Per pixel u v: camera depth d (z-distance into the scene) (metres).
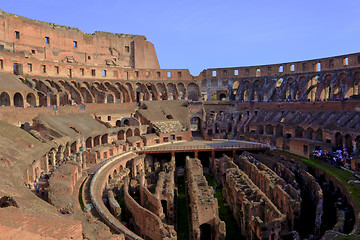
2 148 32.09
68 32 88.06
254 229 28.48
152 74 99.94
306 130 64.38
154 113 83.00
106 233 21.09
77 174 38.50
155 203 32.69
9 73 63.81
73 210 25.78
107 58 97.69
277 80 92.94
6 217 14.51
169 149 63.53
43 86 70.25
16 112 51.19
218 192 47.22
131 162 55.97
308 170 49.53
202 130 85.75
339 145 56.50
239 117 91.00
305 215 36.09
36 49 79.88
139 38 105.56
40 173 39.28
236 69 102.06
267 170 46.16
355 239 20.78
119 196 40.94
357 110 58.12
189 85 103.62
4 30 72.44
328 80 80.19
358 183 37.81
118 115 78.44
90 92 78.56
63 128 52.59
